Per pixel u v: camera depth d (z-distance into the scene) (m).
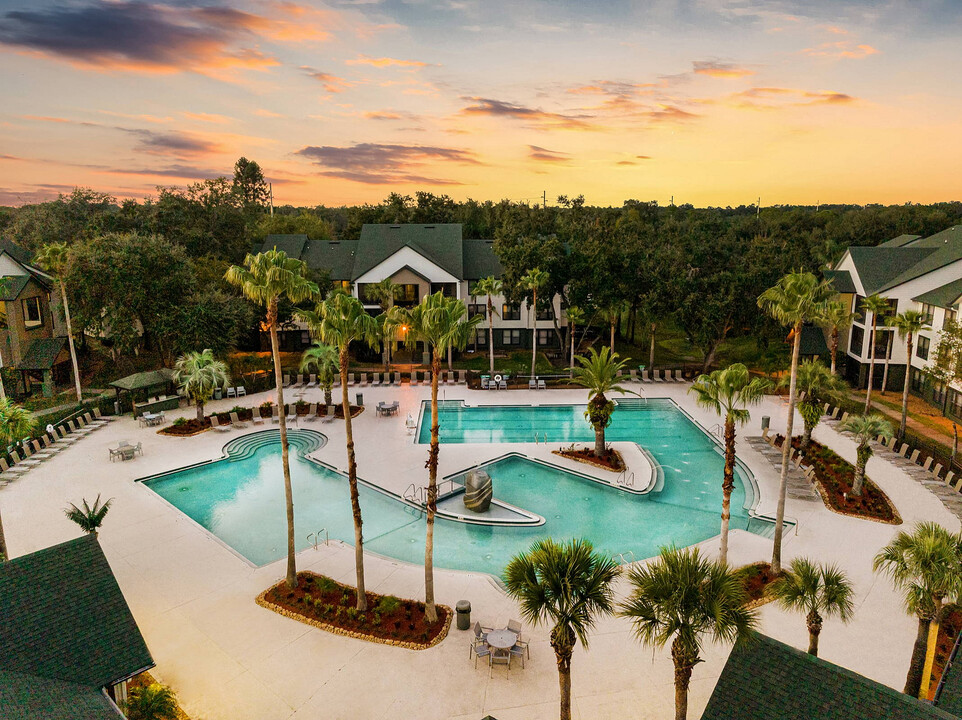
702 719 12.94
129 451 35.41
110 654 14.86
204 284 58.34
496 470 35.12
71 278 47.62
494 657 18.62
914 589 16.95
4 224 88.38
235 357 52.91
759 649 13.26
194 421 41.28
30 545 25.53
